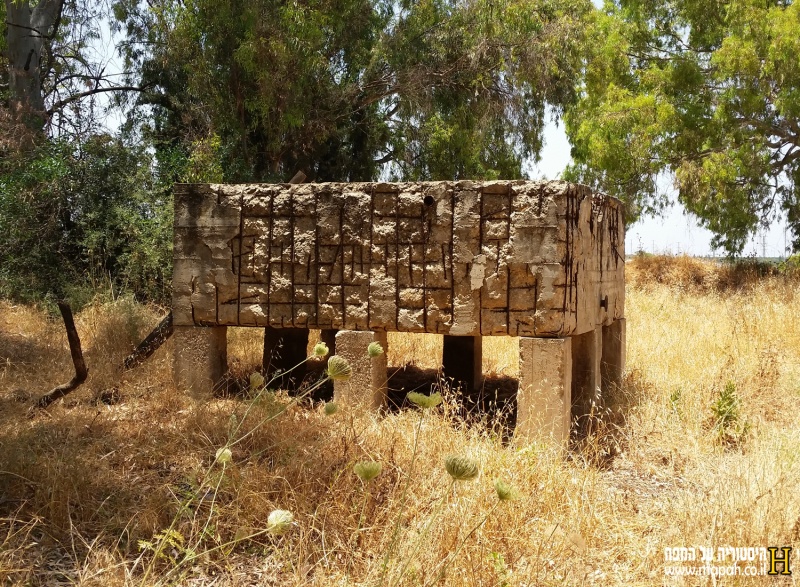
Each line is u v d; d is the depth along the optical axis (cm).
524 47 1666
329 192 596
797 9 1467
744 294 1457
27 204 1178
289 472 423
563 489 424
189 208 635
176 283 640
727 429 567
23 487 410
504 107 1745
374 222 584
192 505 398
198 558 353
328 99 1577
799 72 1469
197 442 494
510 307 545
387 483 402
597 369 634
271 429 496
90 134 1357
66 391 574
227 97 1480
